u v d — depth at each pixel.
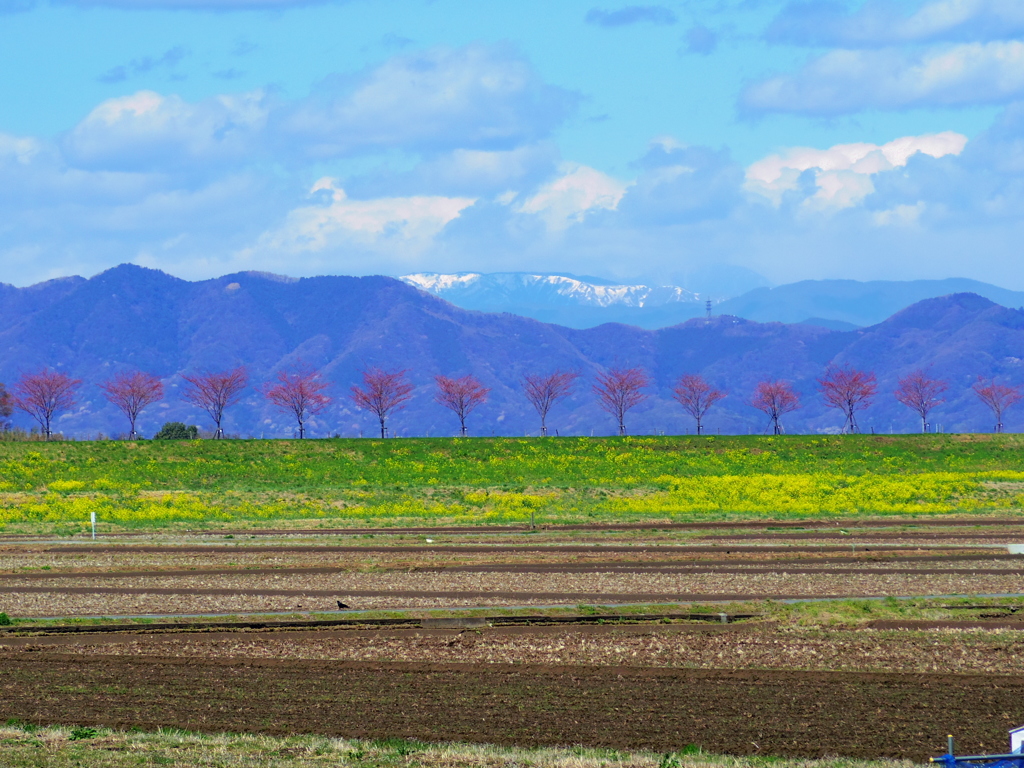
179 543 122.12
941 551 112.94
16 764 45.88
